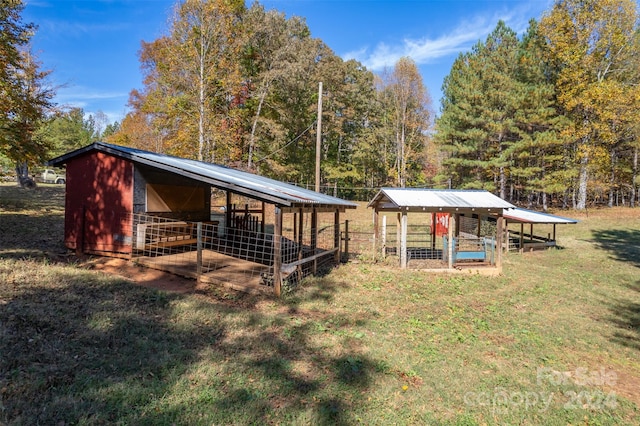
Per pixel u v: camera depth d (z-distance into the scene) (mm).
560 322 7078
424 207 11461
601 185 28484
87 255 9719
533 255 15305
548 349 5750
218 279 7793
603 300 8812
